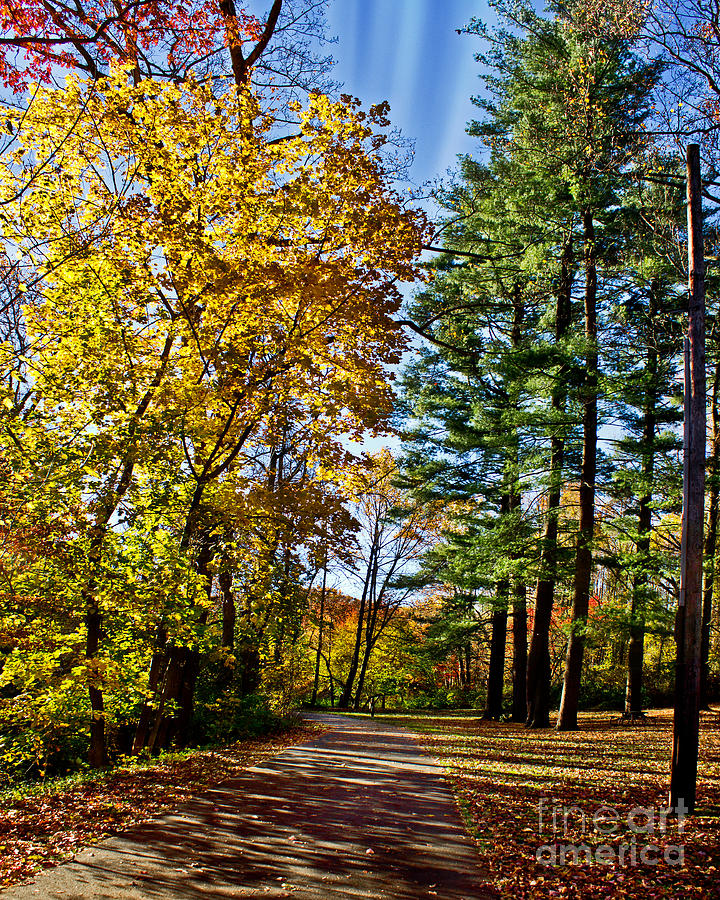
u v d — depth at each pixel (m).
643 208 15.18
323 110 12.13
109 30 9.42
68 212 12.05
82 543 11.38
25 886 5.54
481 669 54.94
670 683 30.03
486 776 11.89
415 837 7.51
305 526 13.48
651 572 19.05
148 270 12.27
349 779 11.54
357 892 5.61
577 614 20.02
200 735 17.69
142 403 12.36
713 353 19.06
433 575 31.94
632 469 20.70
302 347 11.92
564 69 16.88
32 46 8.34
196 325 12.69
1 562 10.46
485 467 28.31
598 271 20.41
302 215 11.74
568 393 20.25
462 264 23.58
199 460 13.93
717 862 6.32
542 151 18.41
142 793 9.41
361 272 12.34
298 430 13.61
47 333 11.91
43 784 10.48
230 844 6.98
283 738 19.30
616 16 12.84
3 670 11.62
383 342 12.88
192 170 12.12
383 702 44.50
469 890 5.70
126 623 12.44
